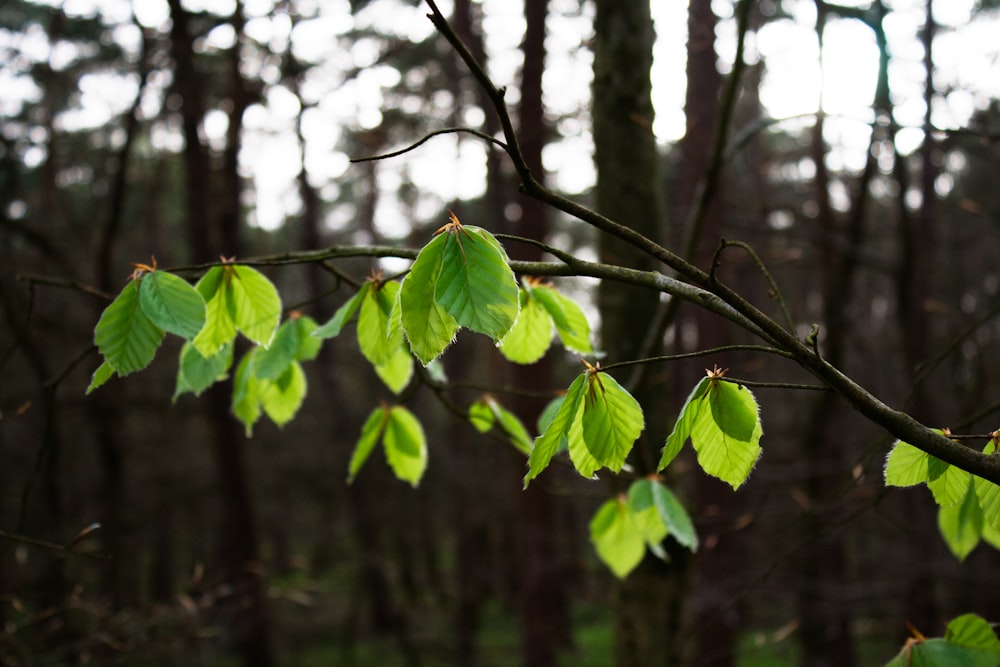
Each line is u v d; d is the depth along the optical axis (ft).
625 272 4.41
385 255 5.39
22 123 36.04
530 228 21.47
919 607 24.29
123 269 42.91
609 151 9.93
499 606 59.41
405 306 3.86
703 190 9.61
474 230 3.89
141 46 31.40
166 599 16.30
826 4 14.71
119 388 30.73
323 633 49.01
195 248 31.22
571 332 6.32
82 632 12.28
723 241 4.09
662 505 6.56
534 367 22.84
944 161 31.76
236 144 32.89
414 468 7.23
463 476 46.34
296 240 60.64
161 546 41.11
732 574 21.04
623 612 10.31
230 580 30.58
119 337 4.60
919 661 5.10
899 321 25.91
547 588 24.86
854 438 30.30
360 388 55.93
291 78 34.94
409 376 6.97
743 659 36.88
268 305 5.45
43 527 24.36
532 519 25.00
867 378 33.45
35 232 28.35
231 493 32.45
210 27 30.63
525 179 4.10
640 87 9.85
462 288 3.79
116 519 29.43
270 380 6.51
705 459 4.39
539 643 24.58
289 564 16.15
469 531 48.98
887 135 14.42
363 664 45.65
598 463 4.19
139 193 44.57
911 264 25.04
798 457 25.72
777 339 4.02
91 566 23.43
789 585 20.71
